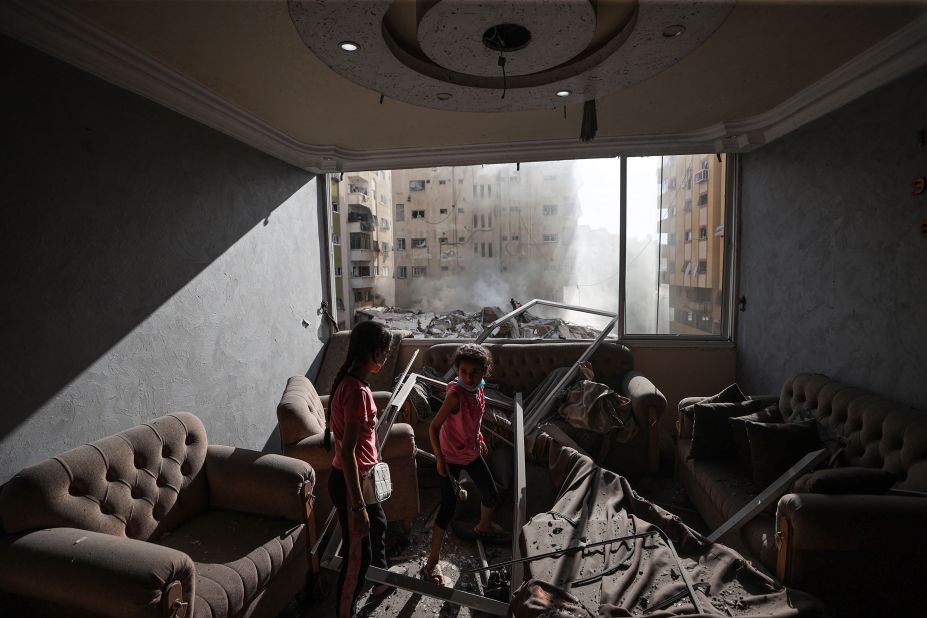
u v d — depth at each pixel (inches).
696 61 106.0
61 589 63.4
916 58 97.2
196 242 120.1
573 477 109.4
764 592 72.0
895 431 93.3
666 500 136.4
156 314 106.7
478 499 134.3
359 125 146.6
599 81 108.6
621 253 186.2
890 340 109.5
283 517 94.2
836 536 76.5
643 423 144.9
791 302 147.6
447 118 141.0
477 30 83.0
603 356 173.6
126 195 99.0
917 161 101.7
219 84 114.3
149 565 62.9
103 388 92.9
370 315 386.3
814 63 108.4
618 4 85.3
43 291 81.5
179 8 81.1
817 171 135.0
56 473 73.6
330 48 92.0
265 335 151.3
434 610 92.2
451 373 174.6
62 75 85.3
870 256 115.6
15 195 77.1
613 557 79.7
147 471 87.0
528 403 166.4
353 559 75.5
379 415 143.1
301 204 175.3
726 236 181.5
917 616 76.9
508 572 98.3
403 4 86.0
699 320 188.7
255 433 145.3
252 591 77.9
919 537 74.9
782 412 128.9
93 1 78.2
